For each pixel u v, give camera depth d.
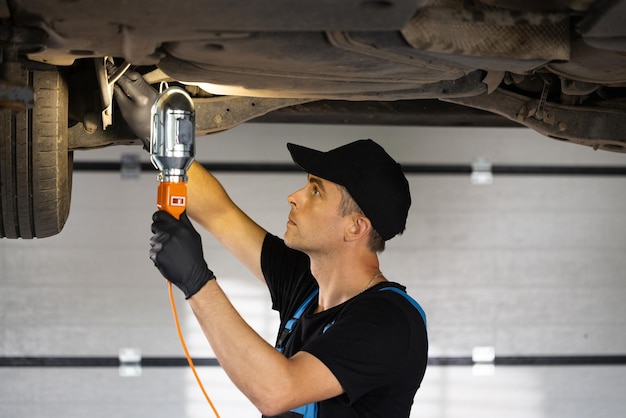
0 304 5.47
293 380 1.68
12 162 2.20
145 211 5.55
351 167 1.93
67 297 5.51
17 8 1.46
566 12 1.65
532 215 5.74
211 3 1.41
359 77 1.87
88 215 5.52
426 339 1.90
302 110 3.53
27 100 1.58
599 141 2.74
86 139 2.51
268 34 1.59
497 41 1.65
